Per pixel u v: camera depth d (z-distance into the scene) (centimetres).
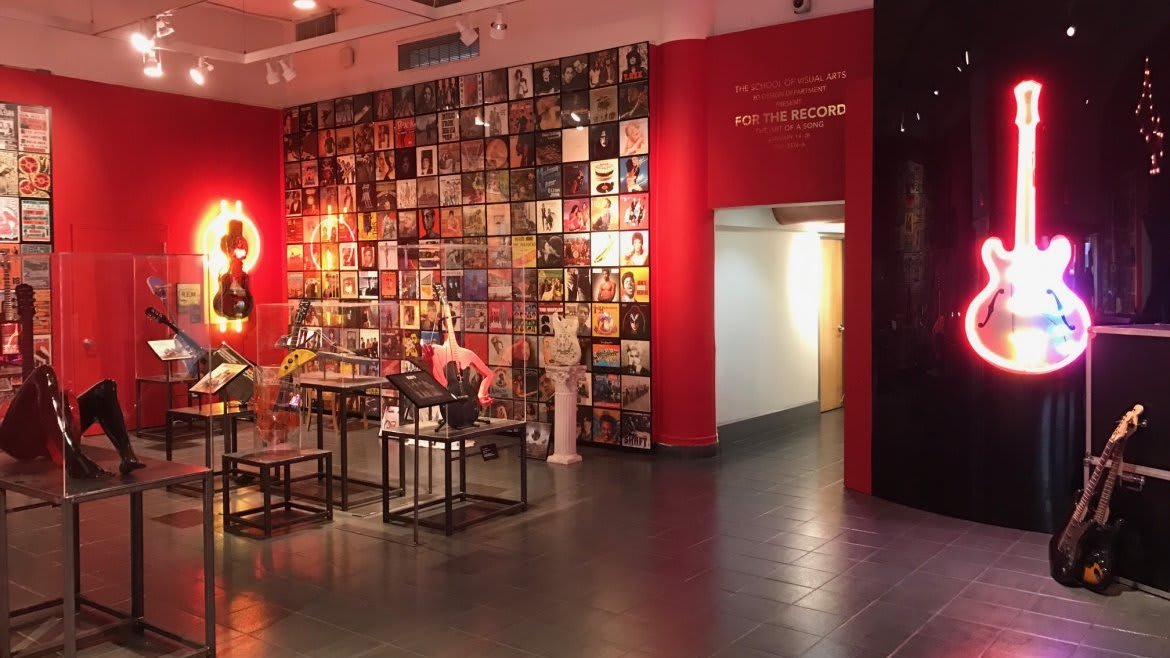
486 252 702
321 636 436
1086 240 588
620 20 884
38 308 400
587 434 928
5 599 414
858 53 756
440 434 616
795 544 588
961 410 645
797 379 1082
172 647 425
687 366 856
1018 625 448
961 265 641
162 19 892
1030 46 603
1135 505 502
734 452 896
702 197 845
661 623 451
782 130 795
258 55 962
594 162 905
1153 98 561
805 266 1096
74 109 967
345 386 680
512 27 960
